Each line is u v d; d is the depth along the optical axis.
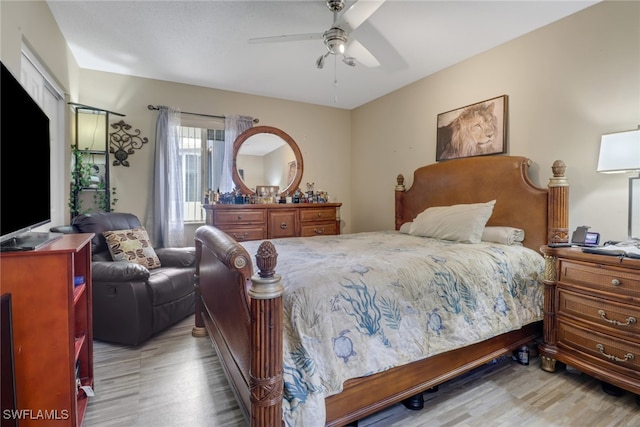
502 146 2.86
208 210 3.47
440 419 1.61
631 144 1.86
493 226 2.79
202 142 3.96
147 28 2.60
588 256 1.87
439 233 2.78
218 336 1.83
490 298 1.91
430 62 3.25
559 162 2.34
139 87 3.62
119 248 2.81
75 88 3.17
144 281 2.49
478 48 2.95
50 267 1.28
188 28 2.60
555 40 2.50
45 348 1.28
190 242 3.95
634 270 1.69
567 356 1.99
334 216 4.21
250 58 3.15
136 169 3.63
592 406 1.72
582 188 2.36
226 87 3.96
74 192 3.11
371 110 4.52
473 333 1.76
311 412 1.17
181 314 2.91
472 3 2.25
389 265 1.71
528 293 2.15
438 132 3.48
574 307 1.96
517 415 1.64
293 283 1.41
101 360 2.22
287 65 3.31
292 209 3.92
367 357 1.39
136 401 1.76
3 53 1.67
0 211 1.16
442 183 3.33
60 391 1.30
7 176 1.22
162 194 3.64
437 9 2.32
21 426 1.26
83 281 1.80
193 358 2.26
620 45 2.15
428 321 1.63
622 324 1.74
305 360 1.23
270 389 1.12
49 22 2.35
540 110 2.60
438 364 1.69
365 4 1.80
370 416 1.63
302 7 2.31
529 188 2.58
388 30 2.62
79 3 2.27
